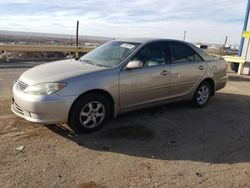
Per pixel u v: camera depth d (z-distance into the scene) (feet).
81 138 13.21
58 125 14.57
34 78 13.07
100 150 12.10
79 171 10.30
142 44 15.80
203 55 18.98
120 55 15.37
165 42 16.93
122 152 12.01
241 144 13.51
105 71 13.85
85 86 12.98
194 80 18.10
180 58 17.35
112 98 14.14
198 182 9.95
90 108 13.56
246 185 9.91
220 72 19.98
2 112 16.24
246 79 35.96
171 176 10.26
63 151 11.82
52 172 10.14
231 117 17.61
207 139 13.91
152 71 15.51
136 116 16.70
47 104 12.21
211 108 19.47
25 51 47.01
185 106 19.43
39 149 11.88
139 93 15.19
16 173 9.94
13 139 12.71
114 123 15.35
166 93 16.67
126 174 10.26
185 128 15.20
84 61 16.17
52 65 15.30
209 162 11.51
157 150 12.36
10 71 32.50
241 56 41.70
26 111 12.69
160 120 16.22
